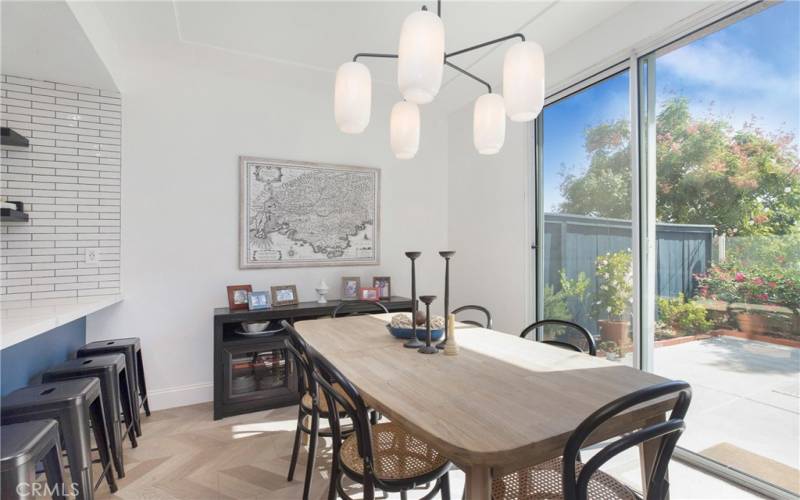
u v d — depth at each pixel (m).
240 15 2.38
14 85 2.53
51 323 1.71
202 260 3.07
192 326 3.04
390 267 3.85
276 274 3.34
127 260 2.84
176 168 3.00
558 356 1.60
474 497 0.89
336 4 2.29
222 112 3.16
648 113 2.31
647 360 2.30
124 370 2.32
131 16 2.37
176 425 2.61
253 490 1.88
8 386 1.84
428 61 1.29
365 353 1.65
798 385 1.70
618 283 2.49
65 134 2.66
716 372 1.98
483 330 2.11
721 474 1.93
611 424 1.05
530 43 1.44
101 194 2.76
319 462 2.15
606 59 2.47
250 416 2.77
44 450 1.19
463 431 0.93
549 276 3.02
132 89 2.87
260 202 3.26
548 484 1.18
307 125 3.48
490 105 1.74
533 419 1.00
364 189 3.71
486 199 3.60
